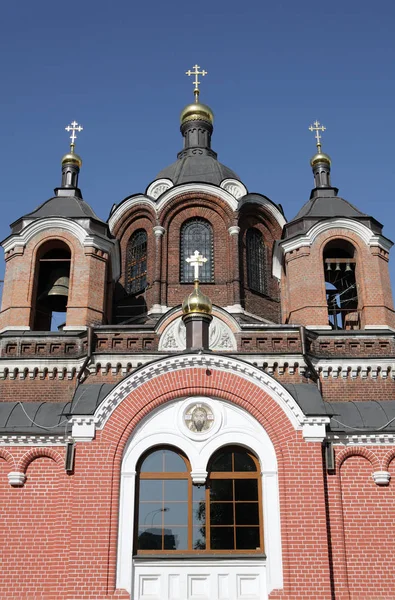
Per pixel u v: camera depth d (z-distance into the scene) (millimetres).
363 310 30125
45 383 27328
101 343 27484
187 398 22281
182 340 27484
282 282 33156
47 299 32031
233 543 21016
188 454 21656
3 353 27938
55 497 22125
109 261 31766
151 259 35312
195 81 43469
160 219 35469
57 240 30828
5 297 29797
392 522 22000
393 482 22422
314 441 21531
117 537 20531
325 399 27312
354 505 22141
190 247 35438
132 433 21766
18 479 22156
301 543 20422
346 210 32594
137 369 22047
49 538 21688
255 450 21766
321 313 29703
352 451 22641
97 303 29875
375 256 30969
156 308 33594
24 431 22641
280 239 33594
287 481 21094
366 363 27750
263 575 20516
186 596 20281
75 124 36344
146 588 20344
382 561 21578
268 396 22078
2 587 21172
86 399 22344
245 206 35844
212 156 41281
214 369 22391
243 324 28172
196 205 35906
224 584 20453
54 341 28000
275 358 26562
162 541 21000
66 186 34344
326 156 35656
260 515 21281
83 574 19953
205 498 21453
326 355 28250
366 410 24453
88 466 21109
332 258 31734
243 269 34781
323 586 20031
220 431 21953
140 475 21656
